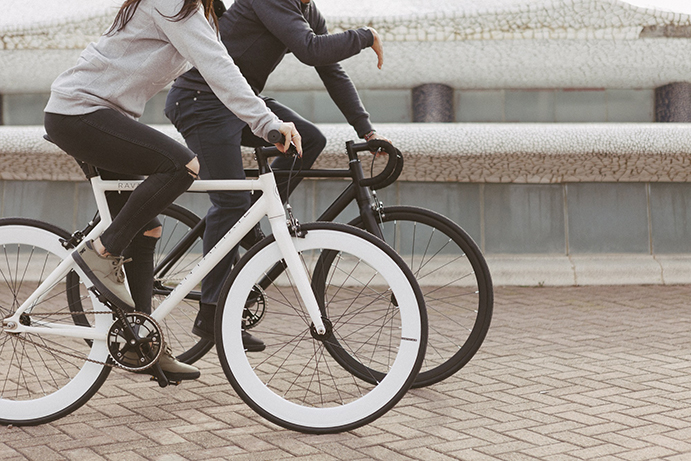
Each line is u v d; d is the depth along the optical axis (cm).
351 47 258
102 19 637
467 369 319
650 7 625
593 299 524
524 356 344
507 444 220
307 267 243
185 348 293
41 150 584
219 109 264
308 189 616
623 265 603
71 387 237
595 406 261
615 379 300
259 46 273
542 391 281
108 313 234
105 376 237
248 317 269
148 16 214
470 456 210
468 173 599
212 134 264
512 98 706
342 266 286
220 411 253
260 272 230
